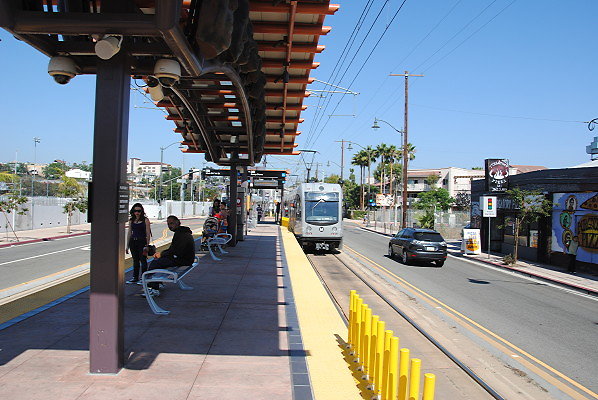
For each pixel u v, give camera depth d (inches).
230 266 527.8
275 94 515.5
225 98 428.1
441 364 289.3
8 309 311.4
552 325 402.3
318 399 181.5
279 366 215.3
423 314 429.1
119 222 195.6
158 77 208.1
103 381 188.7
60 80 205.5
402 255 832.3
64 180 1164.5
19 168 4296.3
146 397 174.9
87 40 231.8
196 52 207.0
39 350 223.8
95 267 195.0
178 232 348.5
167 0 160.1
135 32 173.6
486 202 934.4
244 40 271.1
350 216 3348.9
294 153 868.0
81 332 253.4
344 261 813.9
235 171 740.7
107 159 193.9
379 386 185.6
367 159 3051.2
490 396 240.5
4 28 170.2
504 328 386.3
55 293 369.4
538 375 275.9
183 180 2365.9
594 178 756.0
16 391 176.4
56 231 1226.0
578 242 776.3
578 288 616.7
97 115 193.6
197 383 190.7
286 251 708.0
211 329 271.7
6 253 745.0
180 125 645.3
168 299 347.3
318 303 354.6
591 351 327.9
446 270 759.7
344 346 252.8
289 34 358.3
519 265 844.0
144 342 242.5
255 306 334.0
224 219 721.6
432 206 1877.5
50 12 169.8
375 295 508.1
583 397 245.6
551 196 861.8
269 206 3299.7
